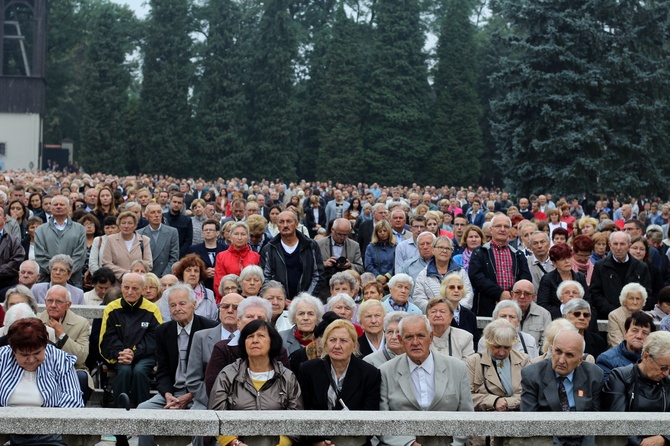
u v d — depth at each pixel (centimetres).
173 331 1220
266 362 971
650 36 6147
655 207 4209
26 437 863
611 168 6006
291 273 1709
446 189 5931
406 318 1017
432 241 1712
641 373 1034
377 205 2322
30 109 9494
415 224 1923
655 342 1012
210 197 4116
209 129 9675
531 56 6072
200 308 1517
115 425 798
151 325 1335
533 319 1441
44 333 959
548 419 844
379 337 1252
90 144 10081
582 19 5903
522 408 1040
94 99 10100
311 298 1227
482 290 1659
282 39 9806
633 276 1686
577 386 1033
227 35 9781
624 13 6031
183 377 1208
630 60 6016
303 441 898
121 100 10181
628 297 1438
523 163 6081
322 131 9638
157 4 9862
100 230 2008
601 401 1050
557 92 5969
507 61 6153
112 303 1345
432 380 1023
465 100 9525
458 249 2055
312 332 1212
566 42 5956
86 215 1989
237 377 964
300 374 1011
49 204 2320
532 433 839
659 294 1527
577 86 5997
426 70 9762
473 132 9519
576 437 956
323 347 1035
